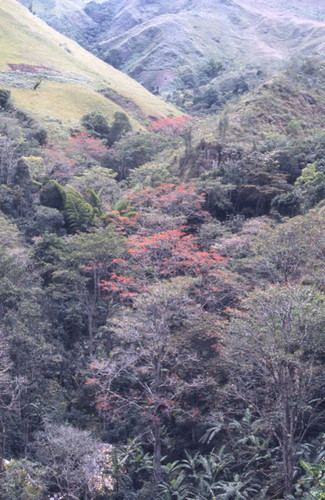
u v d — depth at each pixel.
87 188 57.25
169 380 27.12
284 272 32.03
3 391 26.11
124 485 26.33
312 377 21.64
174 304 29.41
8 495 21.73
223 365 25.48
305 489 20.22
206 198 52.69
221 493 23.11
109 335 36.75
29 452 27.83
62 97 106.00
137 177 67.25
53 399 31.98
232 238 41.06
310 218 34.34
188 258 40.00
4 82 101.94
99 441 29.09
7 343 27.00
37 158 65.06
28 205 55.56
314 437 23.56
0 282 31.53
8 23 137.38
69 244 42.19
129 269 41.03
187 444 27.70
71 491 24.95
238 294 34.62
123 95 124.50
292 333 20.58
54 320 38.50
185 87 189.75
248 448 24.33
